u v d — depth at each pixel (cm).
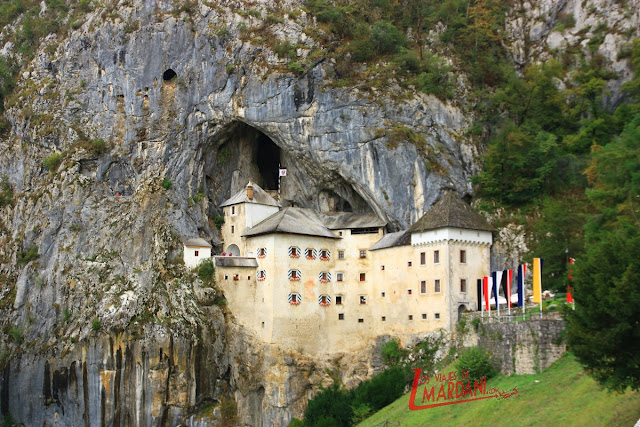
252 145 10219
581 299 4262
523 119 9156
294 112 9056
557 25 10300
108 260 8900
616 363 4038
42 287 8975
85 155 9519
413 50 9606
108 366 8119
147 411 7975
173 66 9681
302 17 9606
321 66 9125
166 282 8538
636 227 5425
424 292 7706
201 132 9512
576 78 9512
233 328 8412
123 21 9956
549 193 8256
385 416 6431
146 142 9512
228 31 9581
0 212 9981
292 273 8344
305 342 8288
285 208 9056
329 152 8894
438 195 8400
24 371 8581
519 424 4753
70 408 8250
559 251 6994
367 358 8100
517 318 6234
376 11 10150
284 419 7956
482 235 7794
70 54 10138
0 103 10775
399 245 8106
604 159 6406
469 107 9100
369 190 8688
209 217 9488
